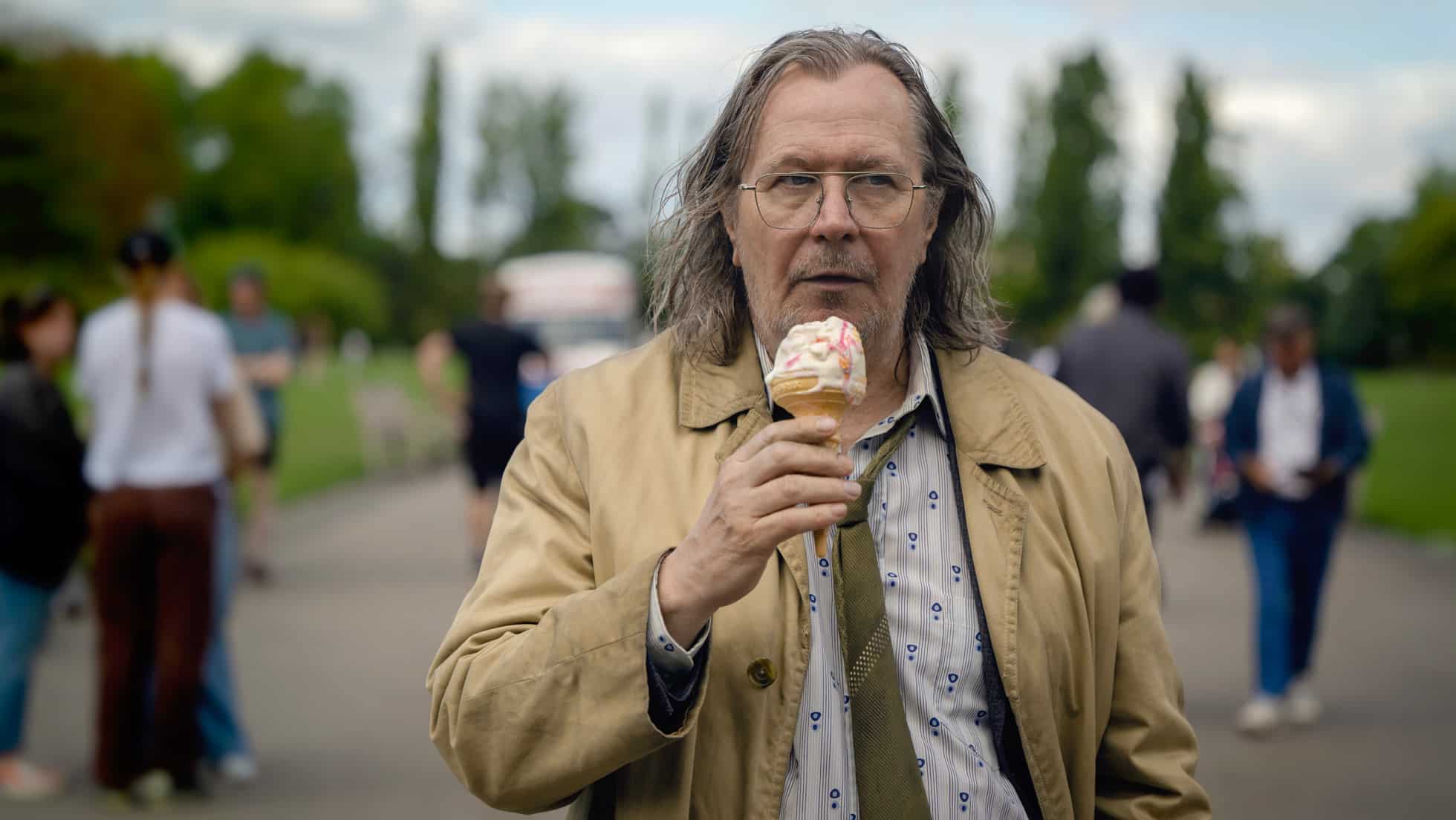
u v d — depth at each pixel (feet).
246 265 39.04
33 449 20.11
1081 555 7.44
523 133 382.42
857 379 6.73
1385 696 27.09
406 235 392.27
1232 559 48.73
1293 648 25.49
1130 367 25.38
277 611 34.63
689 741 6.88
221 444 19.92
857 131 7.30
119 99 287.69
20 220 257.14
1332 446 25.23
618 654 6.54
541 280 94.17
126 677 19.33
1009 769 7.26
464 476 80.43
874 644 7.07
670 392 7.57
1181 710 7.73
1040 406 7.82
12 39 262.26
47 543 20.20
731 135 7.73
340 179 356.59
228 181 341.62
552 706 6.62
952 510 7.49
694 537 6.55
